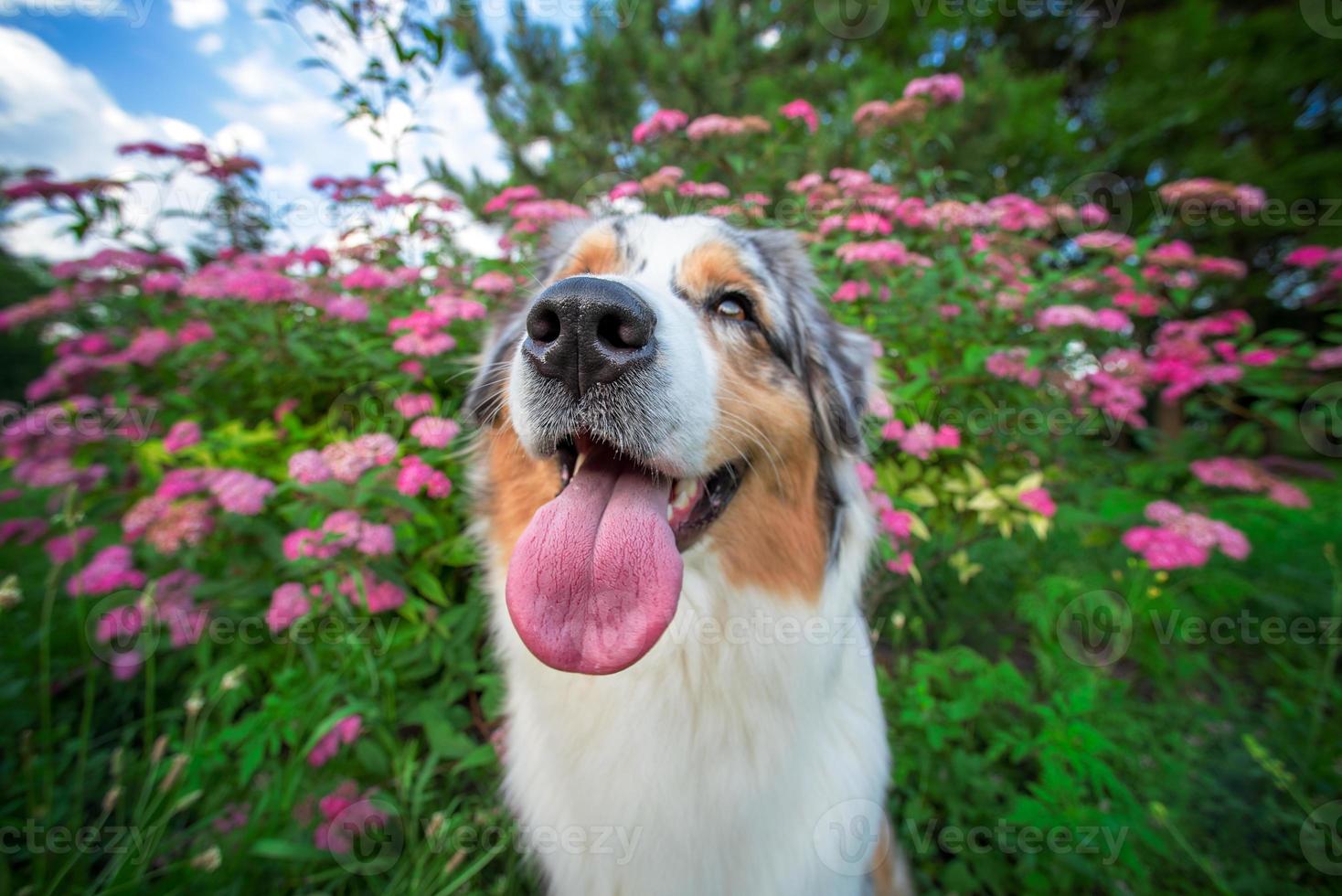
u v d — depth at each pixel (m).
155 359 0.37
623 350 0.18
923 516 0.38
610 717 0.22
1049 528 0.37
